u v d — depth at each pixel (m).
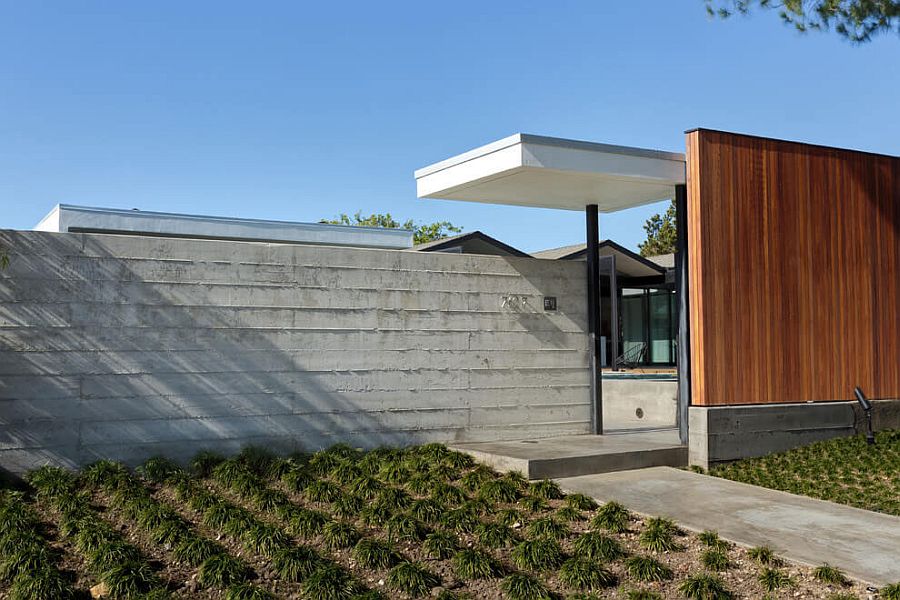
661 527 7.21
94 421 8.58
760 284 10.99
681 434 10.63
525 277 11.17
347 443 9.84
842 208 11.85
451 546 6.85
